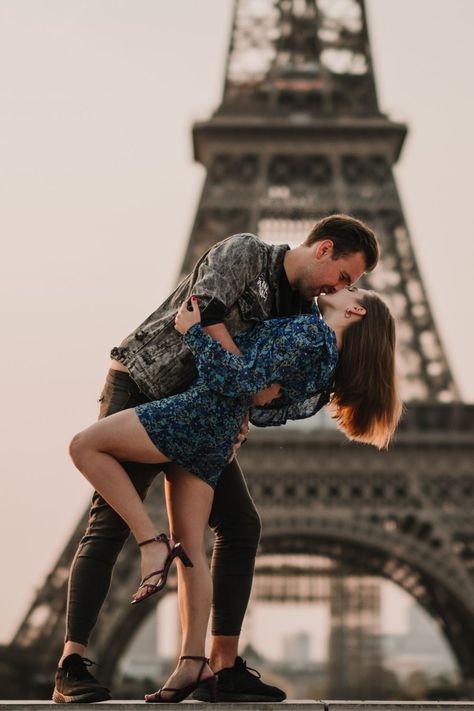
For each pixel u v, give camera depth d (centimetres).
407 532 11869
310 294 2230
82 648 2164
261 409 2184
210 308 2077
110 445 2083
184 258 12775
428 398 12400
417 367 12525
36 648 12031
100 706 1970
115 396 2230
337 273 2194
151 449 2083
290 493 11494
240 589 2280
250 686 2264
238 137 13488
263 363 2064
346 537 11369
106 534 2203
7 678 12238
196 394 2084
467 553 12056
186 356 2144
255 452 11581
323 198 13312
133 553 11581
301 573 18350
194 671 2155
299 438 11575
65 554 11900
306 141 13525
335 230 2192
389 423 2258
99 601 2188
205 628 2167
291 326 2102
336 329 2214
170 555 2066
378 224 13175
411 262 12988
